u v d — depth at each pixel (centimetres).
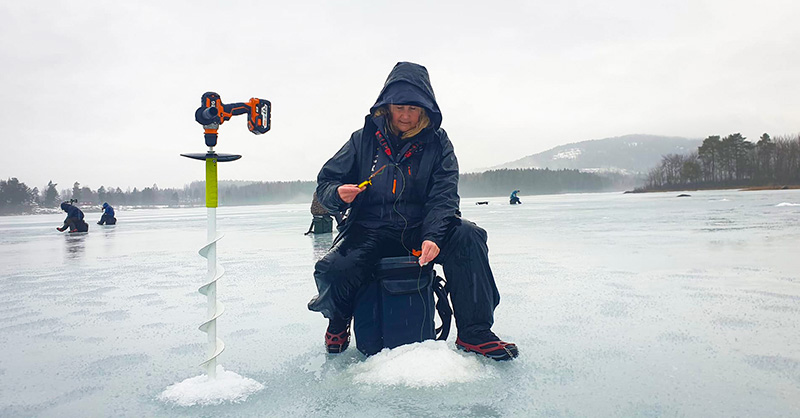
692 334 215
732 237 657
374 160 205
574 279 370
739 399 143
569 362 180
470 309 188
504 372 170
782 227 800
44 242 1012
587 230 884
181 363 195
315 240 845
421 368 165
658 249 551
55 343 231
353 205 202
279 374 175
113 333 249
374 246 196
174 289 382
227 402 149
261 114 178
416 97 189
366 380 163
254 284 392
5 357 208
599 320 244
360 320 195
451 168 199
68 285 415
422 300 192
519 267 439
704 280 352
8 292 383
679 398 144
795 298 287
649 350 193
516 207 2642
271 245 762
